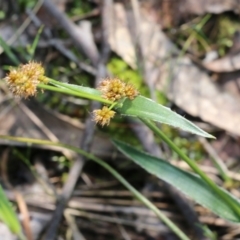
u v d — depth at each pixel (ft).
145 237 1.13
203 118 1.18
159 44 1.26
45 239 1.08
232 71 1.22
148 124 0.83
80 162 1.13
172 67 1.23
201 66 1.23
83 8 1.32
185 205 1.10
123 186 1.17
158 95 1.21
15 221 0.92
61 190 1.17
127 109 0.78
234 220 0.95
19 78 0.75
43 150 1.19
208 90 1.21
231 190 1.15
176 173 0.98
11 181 1.17
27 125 1.18
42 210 1.14
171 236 1.13
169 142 0.84
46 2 1.24
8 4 1.31
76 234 1.12
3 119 1.17
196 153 1.18
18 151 1.18
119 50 1.25
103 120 0.77
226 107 1.19
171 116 0.78
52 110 1.20
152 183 1.16
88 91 0.79
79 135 1.18
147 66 1.24
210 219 1.13
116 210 1.14
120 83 0.77
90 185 1.16
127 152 1.00
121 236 1.13
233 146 1.18
